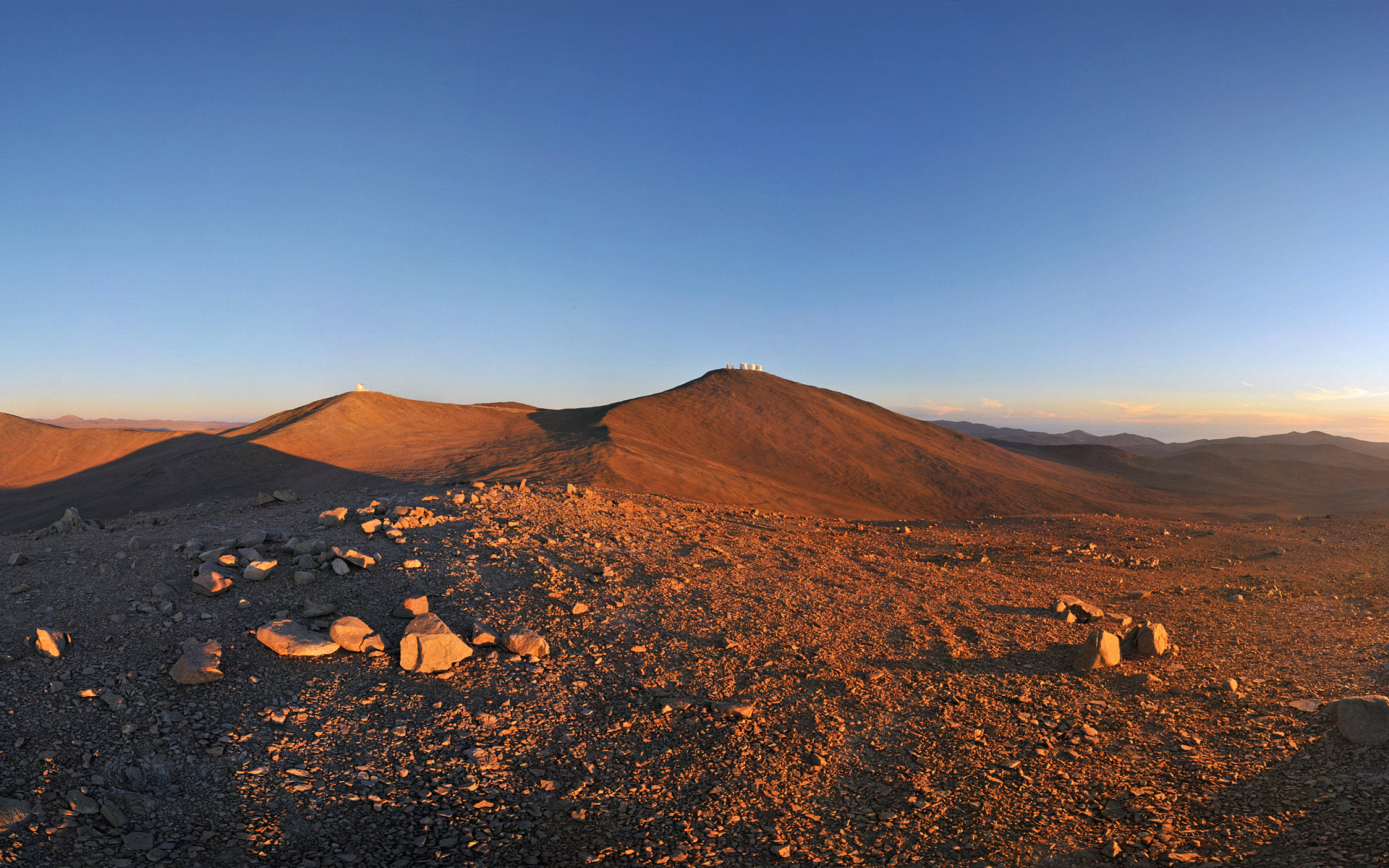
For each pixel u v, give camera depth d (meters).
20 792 4.89
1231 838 4.55
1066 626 10.19
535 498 14.49
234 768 5.49
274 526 10.98
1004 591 12.45
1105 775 5.69
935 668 8.36
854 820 5.25
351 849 4.81
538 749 6.19
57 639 6.70
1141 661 8.60
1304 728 6.09
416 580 9.05
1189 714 6.80
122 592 7.95
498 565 9.92
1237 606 11.31
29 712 5.72
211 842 4.76
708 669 7.95
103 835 4.68
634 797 5.59
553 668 7.54
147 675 6.45
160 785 5.24
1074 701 7.35
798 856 4.82
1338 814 4.57
